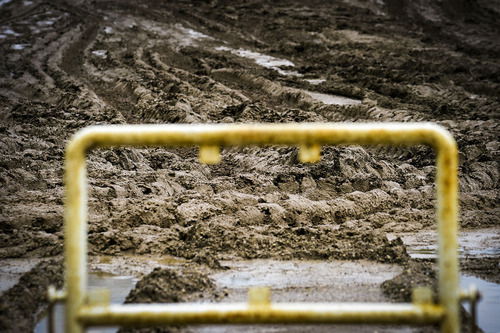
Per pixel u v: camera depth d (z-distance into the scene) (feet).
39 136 81.56
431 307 17.54
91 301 17.54
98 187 53.98
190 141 17.95
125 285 33.35
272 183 60.49
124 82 123.95
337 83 124.67
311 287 31.96
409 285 30.30
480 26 200.44
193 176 63.31
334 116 103.19
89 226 43.47
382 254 38.22
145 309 17.29
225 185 59.67
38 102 110.93
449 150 17.87
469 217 52.75
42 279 32.01
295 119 93.25
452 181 17.85
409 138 18.01
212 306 17.43
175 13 213.05
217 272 35.32
